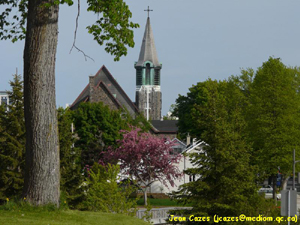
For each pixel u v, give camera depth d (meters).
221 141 71.62
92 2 39.44
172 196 73.56
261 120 122.00
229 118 78.94
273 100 124.25
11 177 85.44
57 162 38.62
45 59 38.03
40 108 37.97
